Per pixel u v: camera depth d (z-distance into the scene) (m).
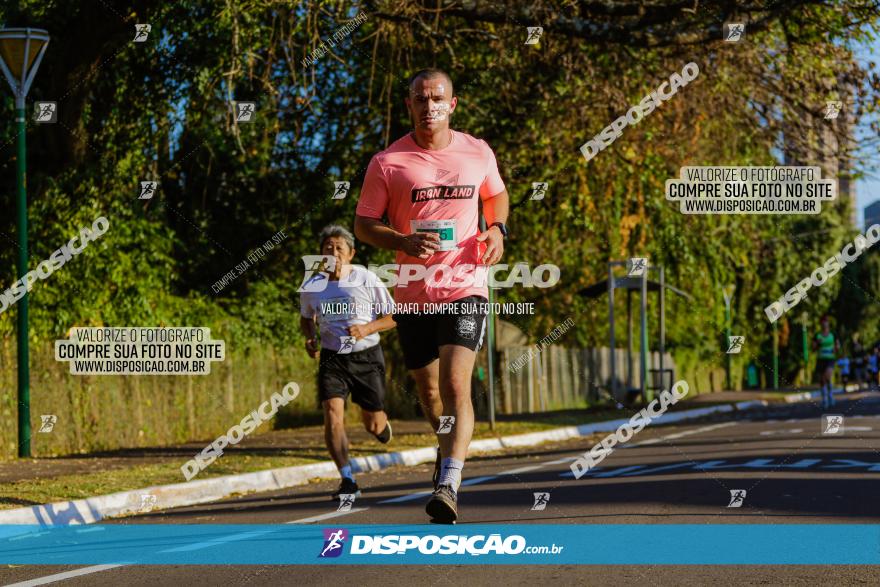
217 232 41.38
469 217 12.54
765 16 32.00
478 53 38.38
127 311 32.78
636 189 41.47
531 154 38.41
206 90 34.78
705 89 37.28
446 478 11.48
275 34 35.12
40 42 25.59
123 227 33.12
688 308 63.41
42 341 28.39
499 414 45.81
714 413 54.38
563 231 45.16
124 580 11.44
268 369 36.25
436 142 12.55
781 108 37.44
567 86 35.69
